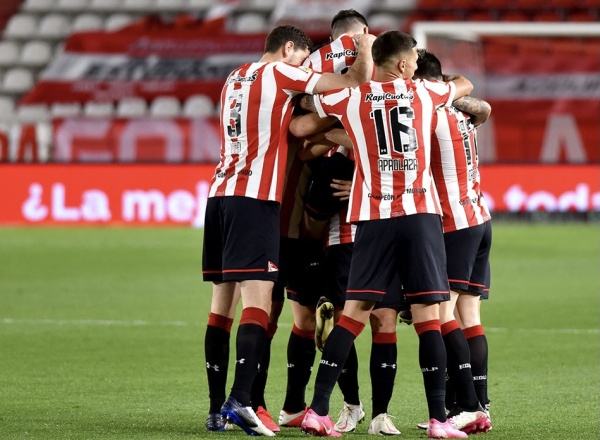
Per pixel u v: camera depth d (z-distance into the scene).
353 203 19.11
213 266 20.11
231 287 20.16
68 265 48.84
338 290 21.33
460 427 19.30
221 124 20.08
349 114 19.02
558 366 27.09
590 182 65.94
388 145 18.78
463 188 20.45
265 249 19.41
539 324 33.88
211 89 78.12
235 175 19.61
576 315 35.62
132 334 32.00
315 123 19.53
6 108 83.06
